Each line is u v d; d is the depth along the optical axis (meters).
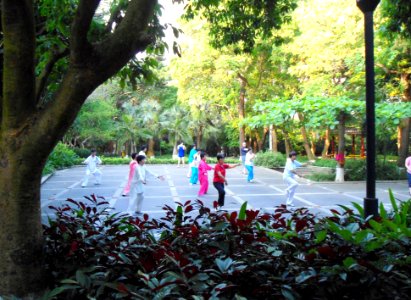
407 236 2.88
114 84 33.06
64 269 2.80
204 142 37.94
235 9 6.99
